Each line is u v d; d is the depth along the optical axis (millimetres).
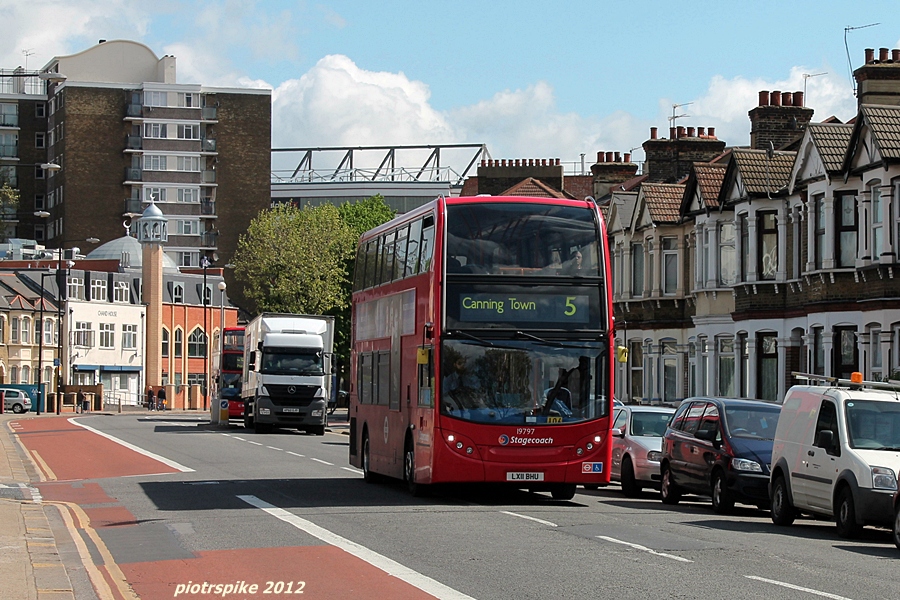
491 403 23766
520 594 13141
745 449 23953
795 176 40219
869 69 41344
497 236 24328
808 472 21000
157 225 129875
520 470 23750
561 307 24297
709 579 14227
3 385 107312
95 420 80375
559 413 23938
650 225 52938
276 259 107500
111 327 124188
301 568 15203
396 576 14453
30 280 119812
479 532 19000
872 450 19844
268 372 60500
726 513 24234
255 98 152750
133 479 31156
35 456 41562
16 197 143625
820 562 16078
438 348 23828
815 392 21469
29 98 155500
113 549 17438
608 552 16625
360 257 32188
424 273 24984
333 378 83625
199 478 31250
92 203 147500
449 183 166875
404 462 26203
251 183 152375
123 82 153375
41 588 13602
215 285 138375
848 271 37188
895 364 34969
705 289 46906
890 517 18922
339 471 33938
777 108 52000
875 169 35625
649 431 30875
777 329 41781
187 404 129875
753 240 43031
